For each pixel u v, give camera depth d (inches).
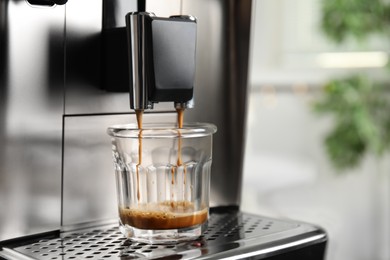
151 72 25.5
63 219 28.8
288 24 100.6
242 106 34.8
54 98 27.8
